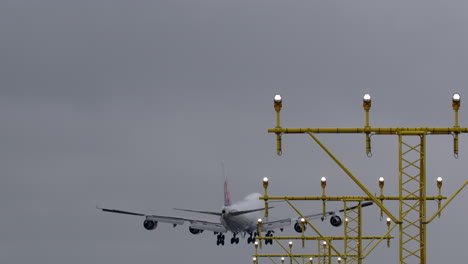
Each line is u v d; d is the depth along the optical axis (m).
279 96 143.88
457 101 147.50
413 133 151.62
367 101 146.12
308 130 145.62
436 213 156.38
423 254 157.38
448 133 149.38
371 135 146.88
